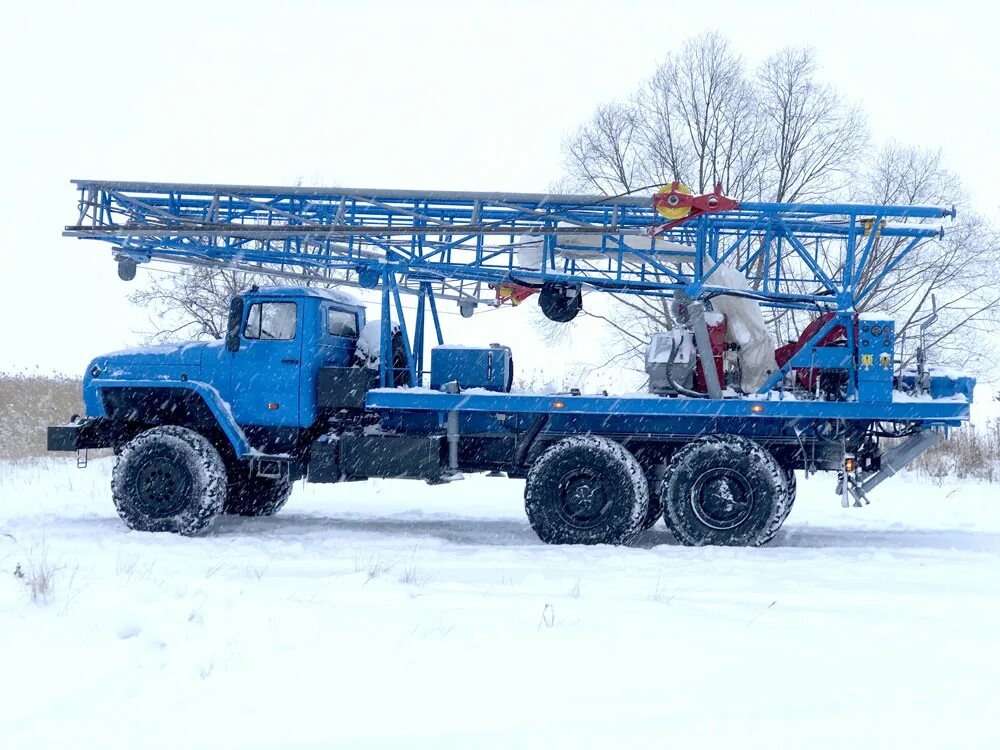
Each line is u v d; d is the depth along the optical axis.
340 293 10.73
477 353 10.01
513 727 3.76
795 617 5.65
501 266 10.67
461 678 4.36
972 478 15.73
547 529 9.22
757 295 9.76
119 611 5.25
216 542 8.91
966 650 4.89
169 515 9.51
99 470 16.30
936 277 19.22
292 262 11.02
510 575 7.21
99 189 10.98
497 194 10.41
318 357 10.09
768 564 7.74
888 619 5.60
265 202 10.98
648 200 10.22
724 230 10.88
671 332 9.99
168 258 11.50
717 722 3.81
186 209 11.17
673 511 9.06
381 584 6.46
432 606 5.83
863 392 9.17
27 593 5.65
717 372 9.68
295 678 4.35
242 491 11.46
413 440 9.75
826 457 9.62
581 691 4.20
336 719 3.86
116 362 10.39
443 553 8.37
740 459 8.97
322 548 8.67
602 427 9.84
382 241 10.73
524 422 9.98
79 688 4.19
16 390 21.12
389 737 3.66
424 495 13.99
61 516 11.18
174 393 10.07
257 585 6.36
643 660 4.66
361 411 10.30
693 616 5.64
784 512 9.01
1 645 4.73
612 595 6.32
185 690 4.19
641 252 10.52
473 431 10.15
